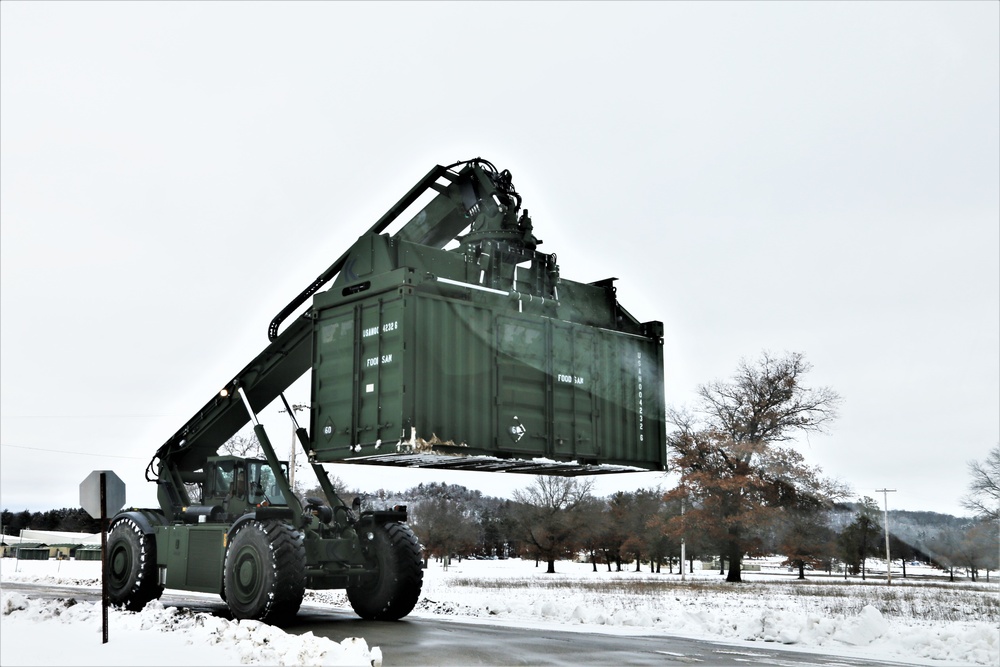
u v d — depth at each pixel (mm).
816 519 43188
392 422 10398
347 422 11117
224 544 12844
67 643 8242
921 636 11844
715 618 14742
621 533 63938
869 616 12758
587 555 85562
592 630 13578
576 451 11516
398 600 13383
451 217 12859
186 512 14531
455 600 20625
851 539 48844
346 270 12234
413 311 10523
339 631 11844
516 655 9773
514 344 11242
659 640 12234
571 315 12328
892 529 46344
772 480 41625
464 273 11805
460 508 68562
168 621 10273
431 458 10961
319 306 11922
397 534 13547
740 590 30531
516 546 76188
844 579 47125
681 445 42406
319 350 11805
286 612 11859
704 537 42344
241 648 8117
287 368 13836
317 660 7684
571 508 65250
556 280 12133
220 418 14695
